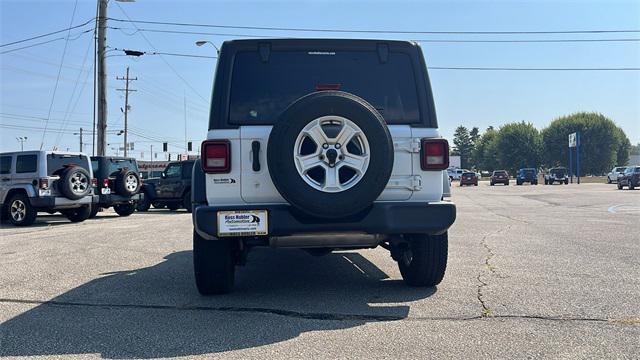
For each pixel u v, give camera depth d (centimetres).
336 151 457
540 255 781
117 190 1725
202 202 501
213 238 480
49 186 1471
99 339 421
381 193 484
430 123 514
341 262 759
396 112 515
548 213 1603
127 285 619
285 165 450
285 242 499
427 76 525
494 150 10456
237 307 509
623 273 640
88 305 528
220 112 493
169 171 2044
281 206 473
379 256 810
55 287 613
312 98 457
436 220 485
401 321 455
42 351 395
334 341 406
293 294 560
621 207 1839
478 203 2208
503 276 629
